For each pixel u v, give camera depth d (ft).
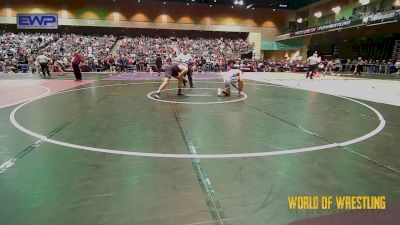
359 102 27.48
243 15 135.33
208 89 36.68
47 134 15.06
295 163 11.38
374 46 92.27
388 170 10.78
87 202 8.28
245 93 33.47
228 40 132.46
